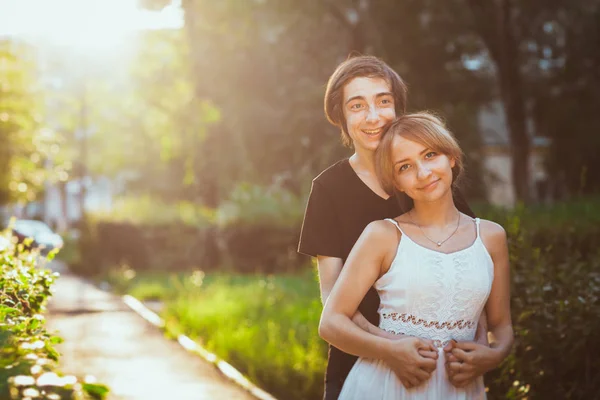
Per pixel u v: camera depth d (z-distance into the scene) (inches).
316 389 297.3
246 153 1012.5
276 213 933.8
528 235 226.8
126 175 2126.0
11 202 1182.9
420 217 115.7
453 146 113.3
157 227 1030.4
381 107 127.0
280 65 981.2
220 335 400.8
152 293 697.0
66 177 1353.3
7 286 138.7
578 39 927.7
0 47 1112.8
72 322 517.7
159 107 1370.6
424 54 897.5
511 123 880.9
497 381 195.5
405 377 110.6
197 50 980.6
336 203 130.2
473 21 904.3
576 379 189.0
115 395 295.0
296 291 561.6
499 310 118.7
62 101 1795.0
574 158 928.3
